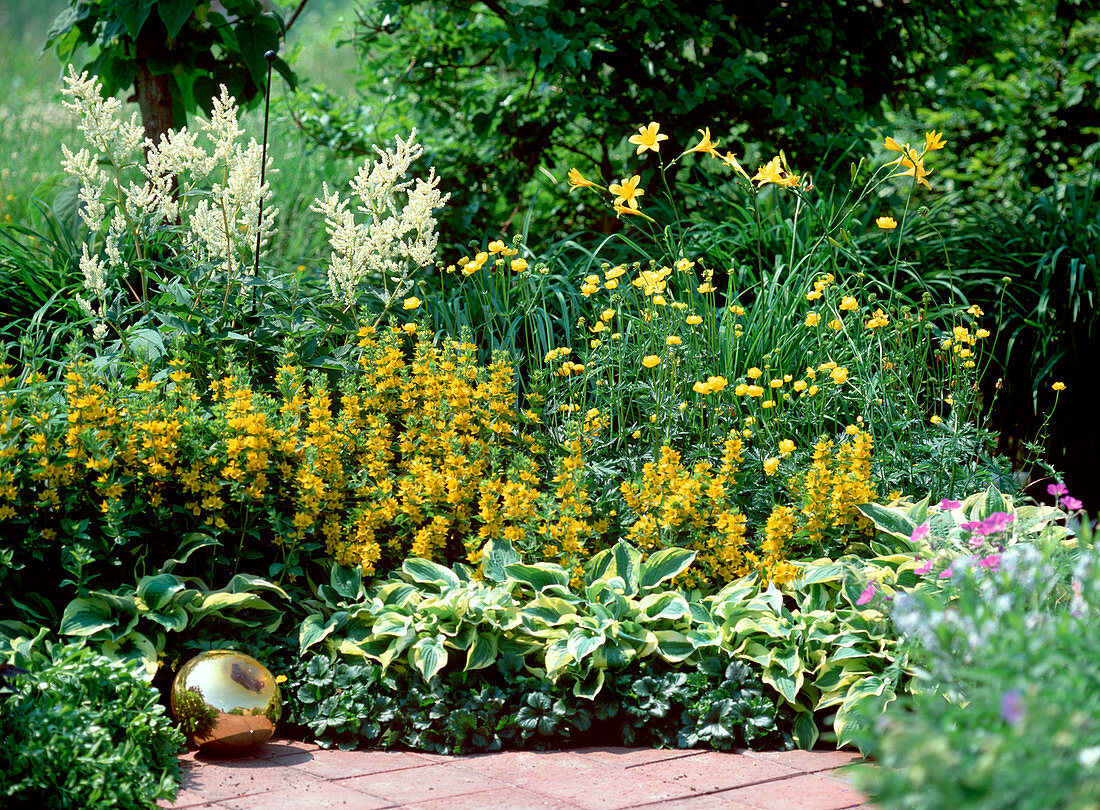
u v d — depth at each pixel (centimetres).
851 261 483
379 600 332
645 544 356
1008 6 649
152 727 261
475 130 607
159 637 307
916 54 671
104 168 572
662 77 588
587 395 424
